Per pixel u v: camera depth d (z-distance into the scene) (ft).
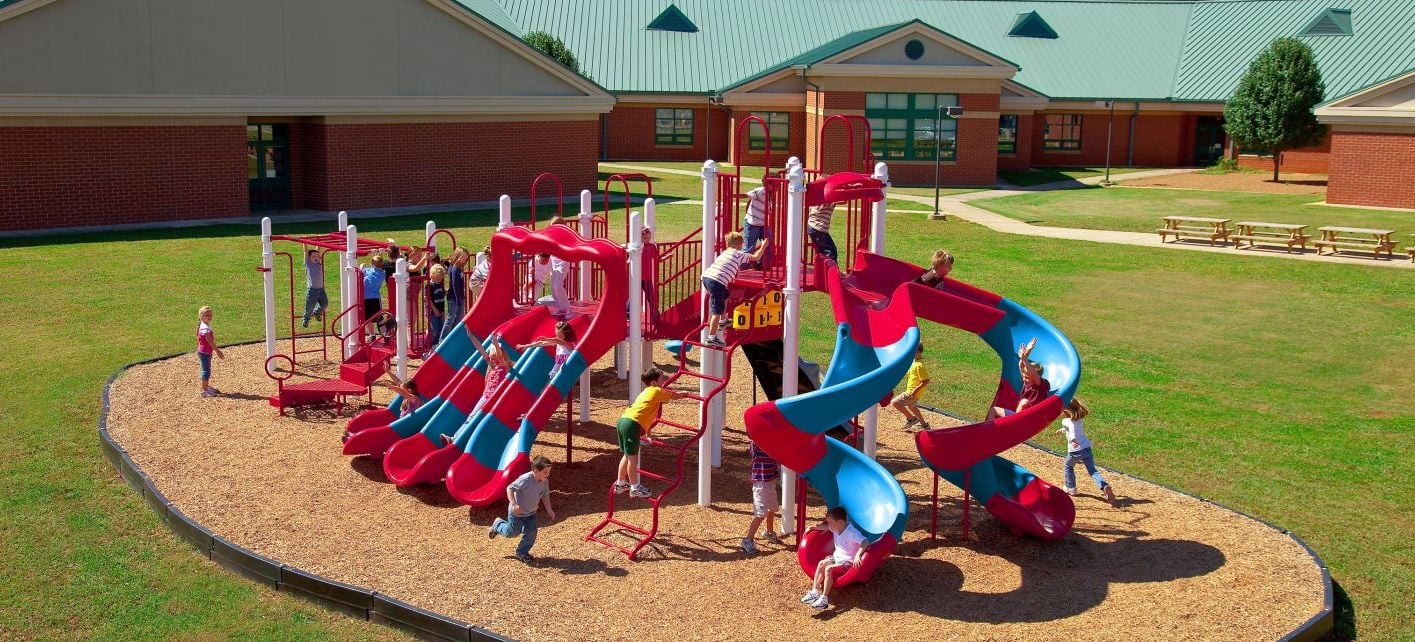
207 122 115.44
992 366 68.03
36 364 62.18
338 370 62.34
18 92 102.89
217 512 42.24
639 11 206.90
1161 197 148.46
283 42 118.11
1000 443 39.83
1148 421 57.26
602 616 34.73
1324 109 136.67
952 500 45.50
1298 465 50.88
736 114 183.93
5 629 34.60
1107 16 214.90
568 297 56.34
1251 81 163.63
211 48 113.50
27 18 102.53
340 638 34.42
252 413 54.44
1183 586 37.27
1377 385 64.49
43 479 46.06
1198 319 80.59
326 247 61.05
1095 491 46.88
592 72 193.98
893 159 166.40
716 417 48.52
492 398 45.96
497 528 39.29
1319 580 37.70
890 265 46.14
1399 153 132.67
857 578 35.60
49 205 106.63
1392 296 87.86
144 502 44.14
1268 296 88.22
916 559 39.52
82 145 107.76
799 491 39.22
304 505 43.24
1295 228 107.45
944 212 134.10
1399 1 185.47
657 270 51.83
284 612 35.96
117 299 78.18
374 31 124.47
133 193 111.55
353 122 125.29
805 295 86.43
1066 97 194.08
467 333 51.31
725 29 206.90
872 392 36.73
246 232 107.55
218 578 38.14
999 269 98.27
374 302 62.75
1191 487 48.03
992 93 165.48
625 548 39.96
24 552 39.63
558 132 143.33
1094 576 38.14
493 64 135.13
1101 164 199.82
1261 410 59.47
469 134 134.92
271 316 60.29
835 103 164.04
